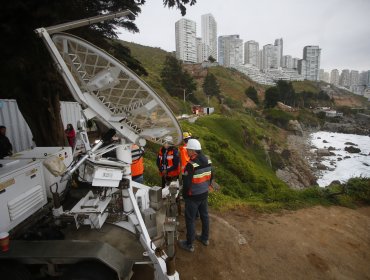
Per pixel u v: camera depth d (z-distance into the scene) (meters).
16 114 10.43
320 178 46.16
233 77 143.38
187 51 157.00
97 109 3.82
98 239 3.84
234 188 17.66
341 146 73.62
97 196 4.24
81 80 3.65
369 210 7.53
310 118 111.00
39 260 3.01
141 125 4.06
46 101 9.50
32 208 3.82
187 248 4.72
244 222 6.19
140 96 3.75
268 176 29.88
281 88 126.12
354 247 5.48
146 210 4.36
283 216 6.69
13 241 3.16
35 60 6.88
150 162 12.74
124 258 3.12
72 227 4.13
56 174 4.20
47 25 5.60
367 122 121.56
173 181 5.61
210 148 26.36
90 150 3.71
